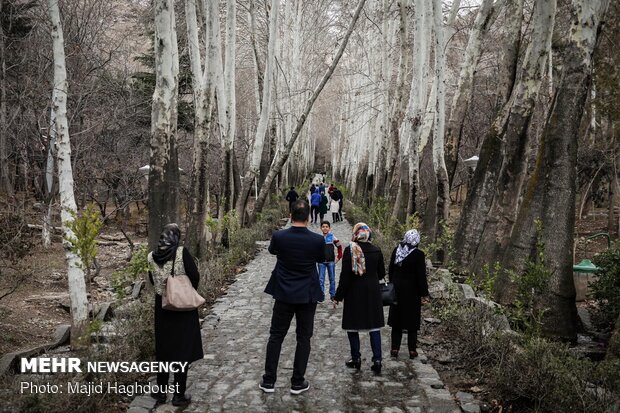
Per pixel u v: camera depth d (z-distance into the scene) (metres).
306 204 5.92
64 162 7.13
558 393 5.13
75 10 16.81
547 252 8.05
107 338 6.74
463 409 5.37
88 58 17.33
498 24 20.50
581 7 7.98
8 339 7.25
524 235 8.50
